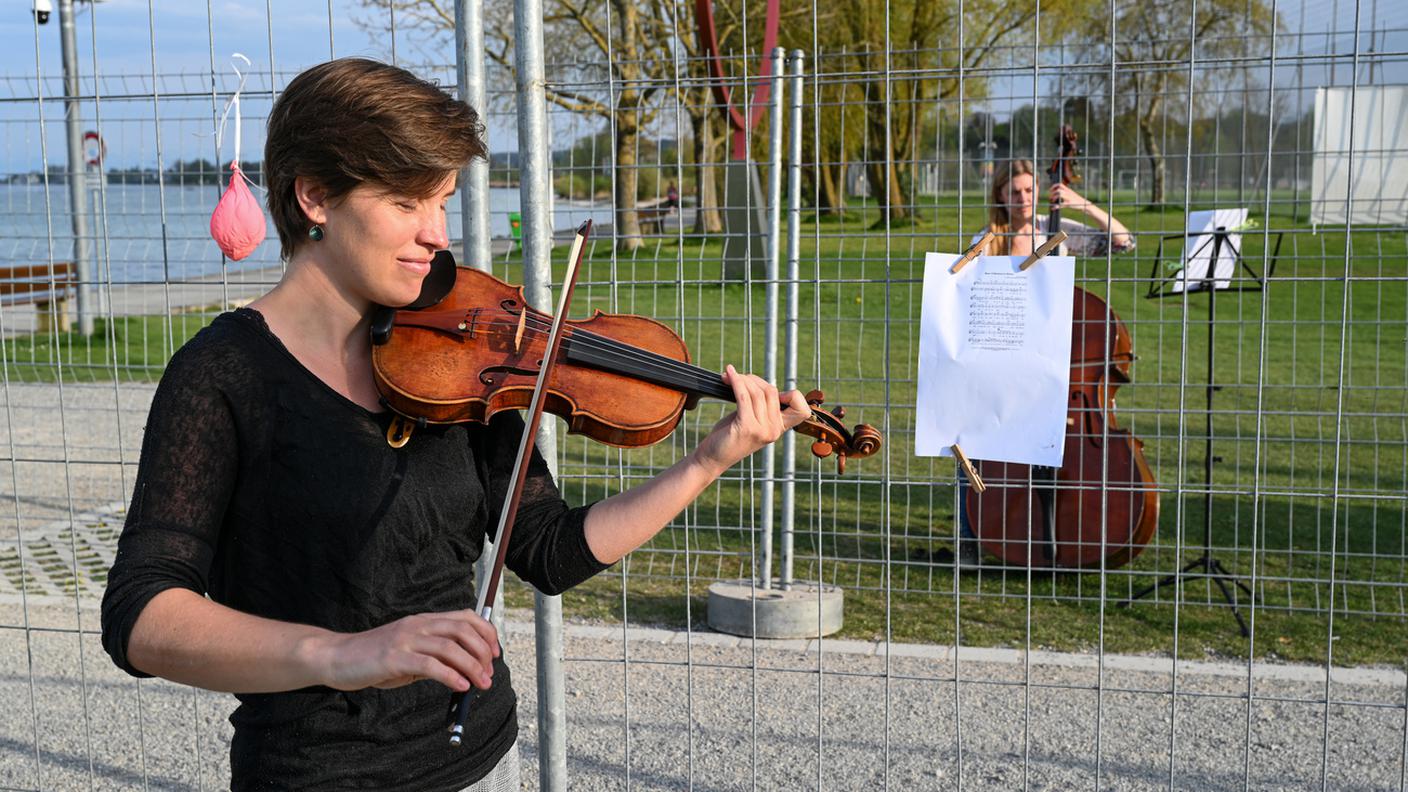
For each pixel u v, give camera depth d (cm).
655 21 1050
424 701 172
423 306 193
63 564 606
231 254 257
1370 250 1073
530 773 383
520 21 251
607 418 193
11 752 399
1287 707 429
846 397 958
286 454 161
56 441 880
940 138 459
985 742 402
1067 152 510
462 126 160
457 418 176
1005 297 243
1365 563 595
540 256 257
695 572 586
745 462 780
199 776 346
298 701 166
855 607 539
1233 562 596
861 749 398
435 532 172
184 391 156
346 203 157
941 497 721
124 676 470
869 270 1193
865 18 1591
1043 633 506
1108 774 378
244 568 164
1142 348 1167
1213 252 491
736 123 457
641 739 407
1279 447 845
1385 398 989
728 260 318
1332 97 483
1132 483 537
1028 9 1697
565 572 185
